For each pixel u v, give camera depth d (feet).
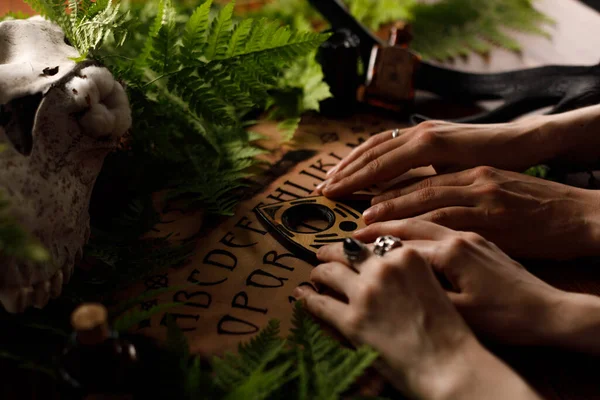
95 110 1.74
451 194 1.98
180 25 2.71
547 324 1.68
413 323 1.63
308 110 2.68
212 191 2.14
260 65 2.16
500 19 3.40
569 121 2.14
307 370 1.63
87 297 1.84
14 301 1.61
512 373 1.57
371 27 3.23
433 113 2.72
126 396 1.55
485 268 1.73
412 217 2.00
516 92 2.59
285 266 1.98
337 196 2.16
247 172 2.32
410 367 1.60
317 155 2.43
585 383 1.71
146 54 2.12
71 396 1.54
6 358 1.67
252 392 1.50
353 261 1.76
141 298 1.72
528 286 1.72
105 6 1.96
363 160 2.17
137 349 1.73
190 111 2.18
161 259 1.94
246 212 2.15
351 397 1.61
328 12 2.81
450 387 1.55
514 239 1.94
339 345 1.69
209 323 1.81
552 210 1.95
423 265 1.70
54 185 1.68
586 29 3.39
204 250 2.02
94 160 1.83
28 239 1.45
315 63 2.60
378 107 2.70
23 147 1.67
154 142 2.16
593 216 1.94
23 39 1.82
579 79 2.47
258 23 2.11
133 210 2.07
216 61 2.13
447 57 3.10
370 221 2.02
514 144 2.13
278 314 1.84
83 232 1.83
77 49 1.87
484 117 2.56
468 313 1.71
